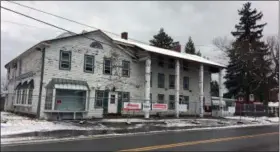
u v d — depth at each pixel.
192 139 14.66
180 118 29.08
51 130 16.48
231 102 38.44
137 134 16.59
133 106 24.58
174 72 34.00
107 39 27.39
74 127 18.22
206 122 26.59
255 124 28.61
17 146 11.28
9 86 34.50
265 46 49.28
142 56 29.45
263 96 49.59
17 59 30.58
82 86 24.38
